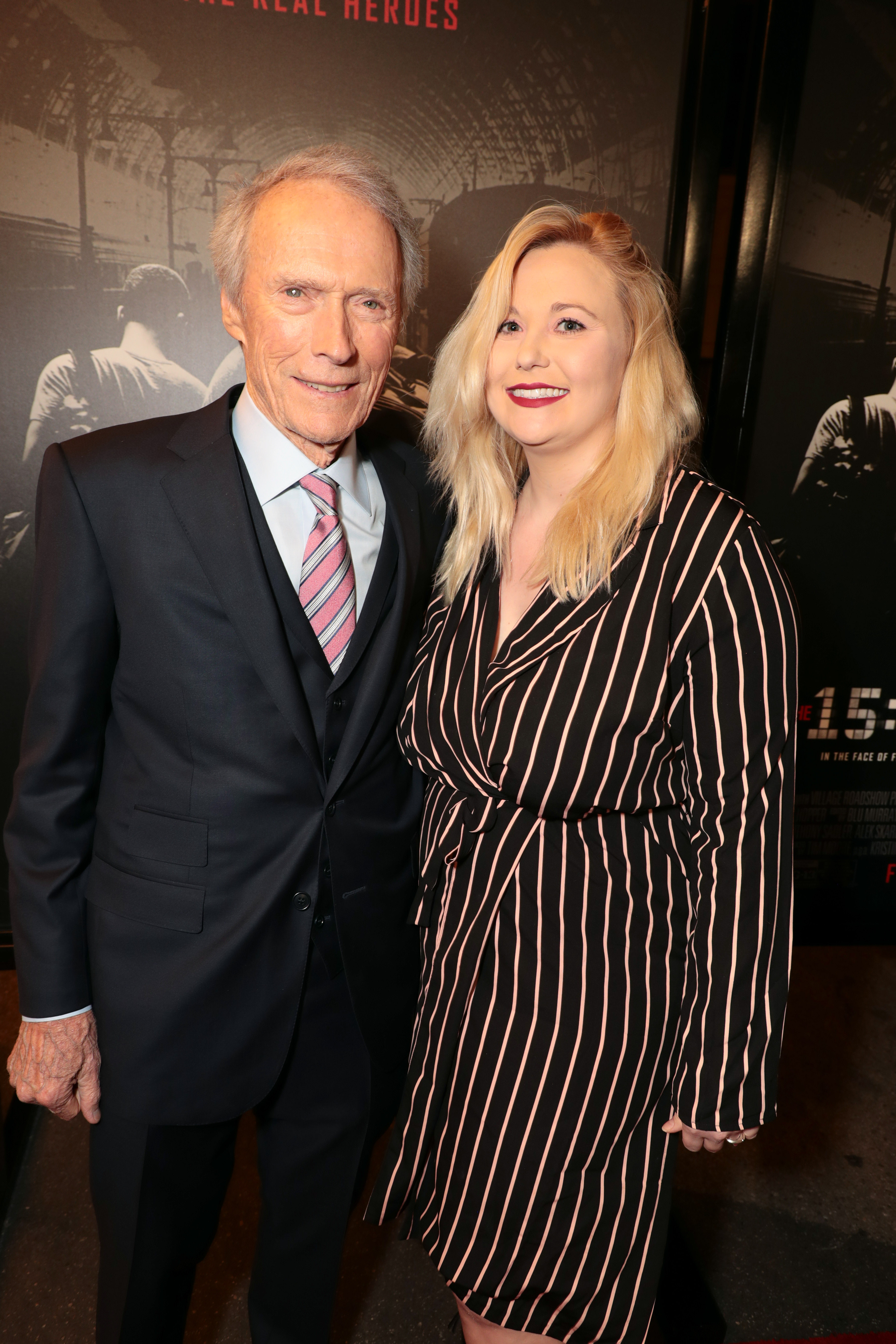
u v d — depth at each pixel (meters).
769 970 1.01
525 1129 1.07
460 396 1.18
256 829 1.09
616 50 1.73
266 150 1.71
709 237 1.86
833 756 2.32
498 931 1.09
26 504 1.86
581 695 1.04
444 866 1.17
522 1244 1.09
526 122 1.75
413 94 1.71
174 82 1.65
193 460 1.07
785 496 2.09
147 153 1.68
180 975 1.09
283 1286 1.31
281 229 1.00
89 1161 1.40
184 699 1.07
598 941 1.06
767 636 0.99
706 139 1.79
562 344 1.07
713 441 2.03
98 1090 1.14
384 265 1.03
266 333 1.02
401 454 1.36
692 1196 1.79
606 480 1.08
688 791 1.07
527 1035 1.07
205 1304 1.51
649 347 1.10
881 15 1.79
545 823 1.08
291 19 1.64
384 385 1.19
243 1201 1.74
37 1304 1.50
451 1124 1.13
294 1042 1.18
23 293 1.73
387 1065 1.26
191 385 1.83
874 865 2.41
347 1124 1.24
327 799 1.11
